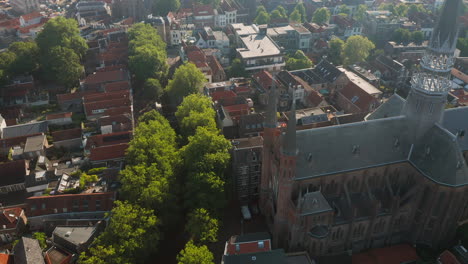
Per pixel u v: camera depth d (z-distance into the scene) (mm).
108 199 107562
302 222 89250
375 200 90938
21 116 162000
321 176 92312
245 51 199375
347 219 92312
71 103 168875
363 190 99062
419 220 96375
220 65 196375
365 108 151500
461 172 87812
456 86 175125
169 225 104750
